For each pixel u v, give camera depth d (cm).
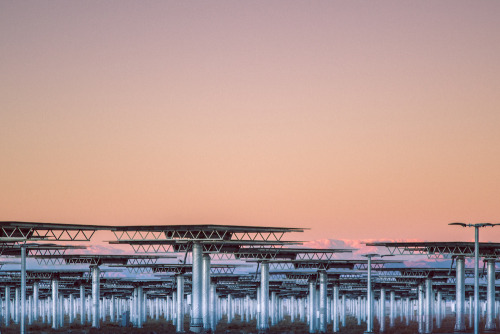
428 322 13938
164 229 10619
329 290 17850
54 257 13562
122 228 10788
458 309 12288
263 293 12862
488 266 12794
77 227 9988
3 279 15650
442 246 11869
